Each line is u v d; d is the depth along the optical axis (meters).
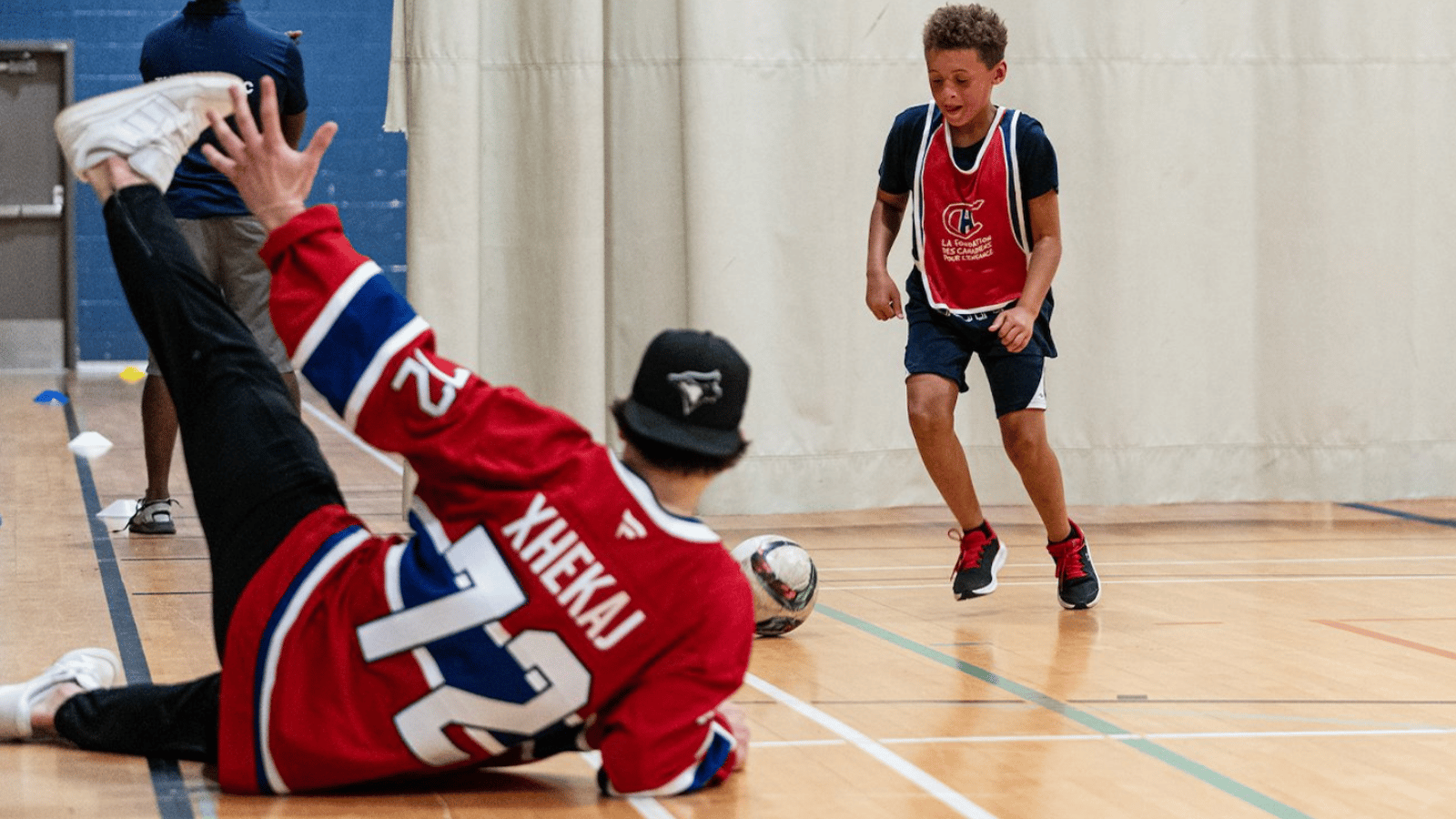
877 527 12.67
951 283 9.33
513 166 12.80
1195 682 7.35
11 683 6.68
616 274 13.11
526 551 4.81
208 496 5.22
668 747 5.00
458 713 4.86
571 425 4.97
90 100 5.61
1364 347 13.88
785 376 13.16
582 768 5.73
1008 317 8.75
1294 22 13.61
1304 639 8.41
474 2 12.23
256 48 11.52
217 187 11.29
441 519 4.96
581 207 12.69
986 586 9.20
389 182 28.47
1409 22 13.77
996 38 8.91
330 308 4.91
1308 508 14.03
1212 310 13.70
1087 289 13.43
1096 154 13.34
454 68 12.19
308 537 5.07
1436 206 13.99
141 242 5.49
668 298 13.13
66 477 14.66
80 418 19.89
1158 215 13.52
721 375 4.90
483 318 12.84
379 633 4.88
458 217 12.23
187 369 5.38
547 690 4.83
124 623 8.12
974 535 9.31
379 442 4.94
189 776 5.35
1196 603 9.50
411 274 12.23
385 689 4.89
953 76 8.88
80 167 5.62
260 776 5.03
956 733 6.36
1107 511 13.77
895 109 13.34
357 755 4.91
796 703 6.86
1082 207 13.39
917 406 9.08
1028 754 6.02
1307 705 6.90
